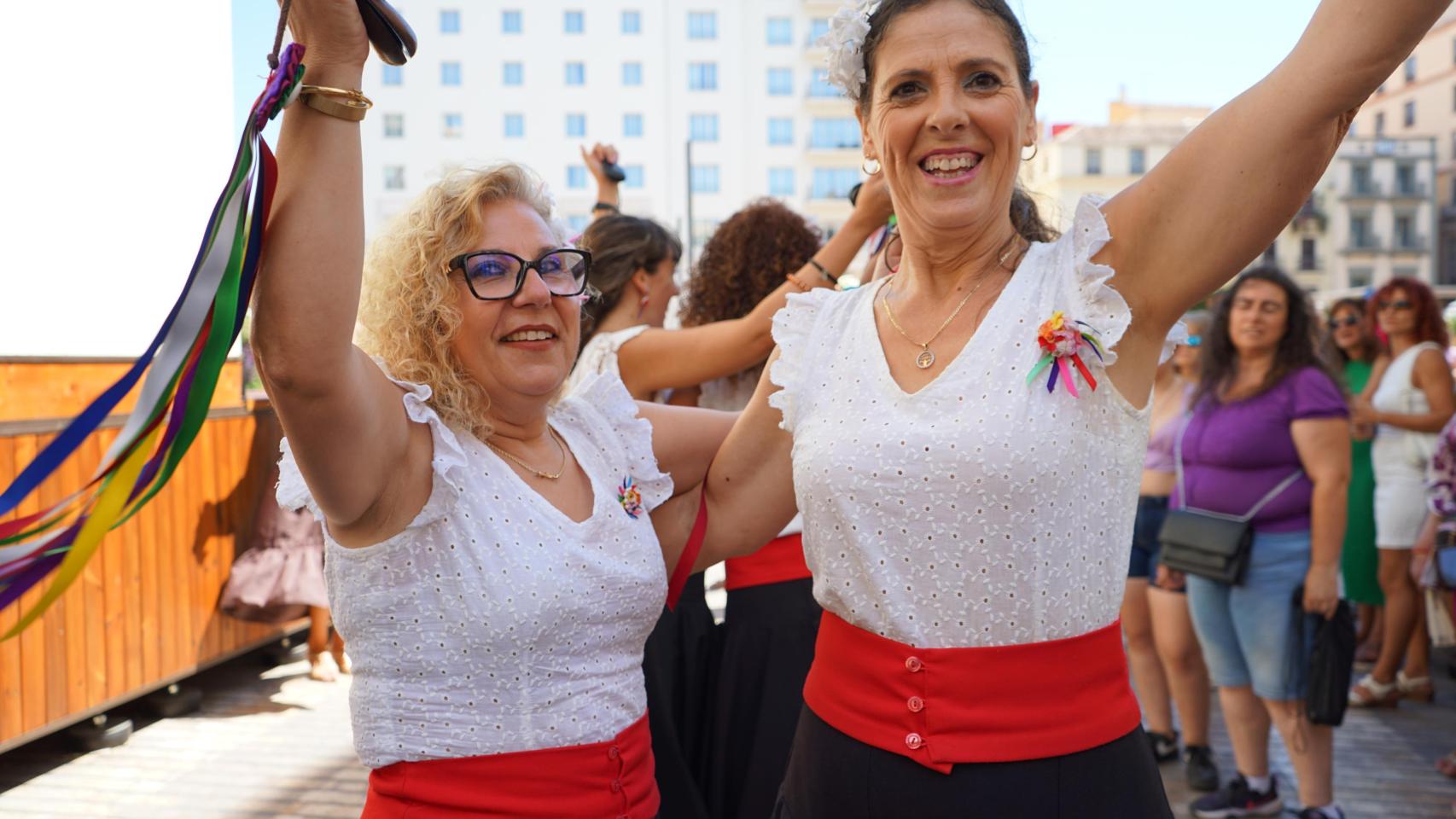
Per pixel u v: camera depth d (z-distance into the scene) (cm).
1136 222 147
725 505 193
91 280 504
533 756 155
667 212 6234
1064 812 147
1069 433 147
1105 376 148
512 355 163
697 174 6266
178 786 430
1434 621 593
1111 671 154
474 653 154
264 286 132
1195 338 477
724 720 256
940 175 157
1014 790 148
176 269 563
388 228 168
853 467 155
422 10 6219
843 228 259
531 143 6269
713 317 315
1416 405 515
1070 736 149
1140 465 155
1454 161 5194
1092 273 148
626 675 168
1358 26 126
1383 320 541
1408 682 540
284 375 133
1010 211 172
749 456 190
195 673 554
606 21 6244
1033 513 147
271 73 125
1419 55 5253
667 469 191
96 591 455
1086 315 148
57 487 412
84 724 470
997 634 150
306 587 529
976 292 159
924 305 163
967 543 149
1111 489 151
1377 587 565
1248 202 136
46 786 429
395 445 151
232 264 125
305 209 131
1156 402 479
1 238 455
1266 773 385
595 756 160
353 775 441
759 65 6269
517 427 169
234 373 545
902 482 151
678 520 192
